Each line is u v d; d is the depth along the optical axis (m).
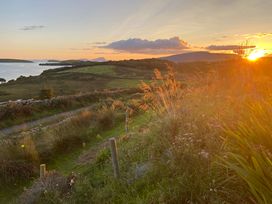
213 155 5.00
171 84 9.52
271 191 3.18
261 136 4.36
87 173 9.45
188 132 6.46
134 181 6.34
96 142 15.24
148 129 9.23
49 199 7.14
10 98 82.19
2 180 10.52
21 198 8.22
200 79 9.28
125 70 134.25
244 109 6.49
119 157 8.76
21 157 12.04
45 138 14.76
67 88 98.25
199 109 7.56
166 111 9.09
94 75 123.06
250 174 3.36
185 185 4.77
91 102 39.25
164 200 4.81
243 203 3.96
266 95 7.49
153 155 6.73
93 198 6.55
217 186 4.32
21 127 24.45
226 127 5.38
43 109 30.95
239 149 4.47
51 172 8.74
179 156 5.48
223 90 8.67
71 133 15.30
